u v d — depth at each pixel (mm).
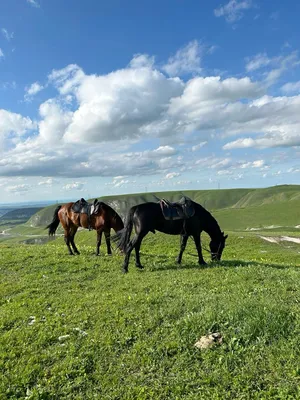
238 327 3217
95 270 6691
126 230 6605
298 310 3539
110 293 4938
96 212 8133
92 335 3455
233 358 2814
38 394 2572
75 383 2699
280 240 17750
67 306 4449
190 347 3078
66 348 3234
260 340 3004
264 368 2650
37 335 3541
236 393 2414
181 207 6598
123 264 6508
